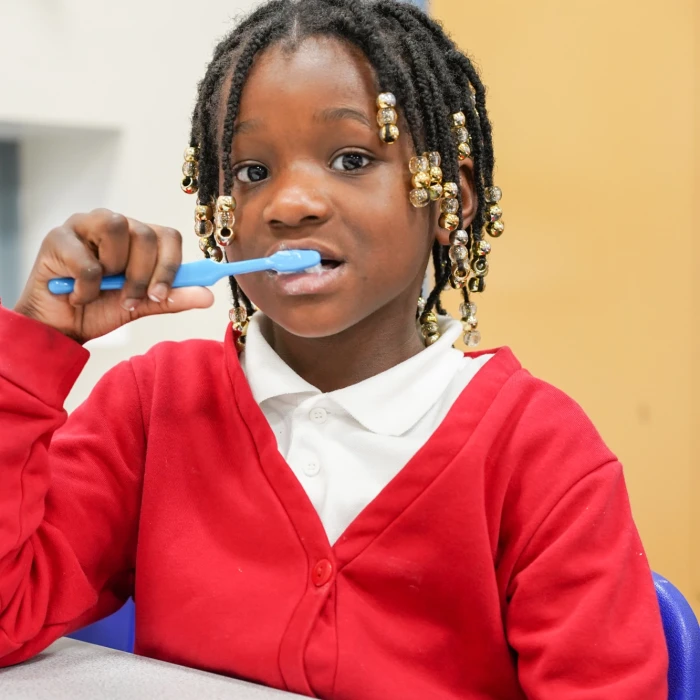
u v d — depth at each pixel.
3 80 1.32
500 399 0.63
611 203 1.47
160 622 0.62
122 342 1.38
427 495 0.59
